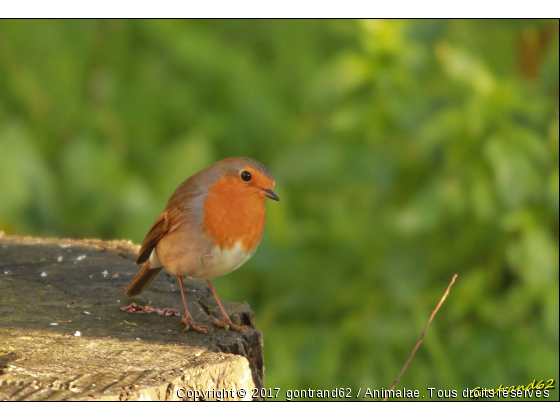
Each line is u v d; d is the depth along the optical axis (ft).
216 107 46.80
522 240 35.12
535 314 36.22
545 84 38.73
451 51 37.63
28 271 26.66
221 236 23.34
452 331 36.40
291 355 36.24
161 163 42.52
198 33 47.34
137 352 20.44
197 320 23.38
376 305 37.42
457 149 36.01
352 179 37.88
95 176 40.60
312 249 39.58
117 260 27.99
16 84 43.65
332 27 42.04
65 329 22.04
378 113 37.01
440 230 37.58
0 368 19.04
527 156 35.12
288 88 48.01
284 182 39.01
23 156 39.60
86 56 46.01
